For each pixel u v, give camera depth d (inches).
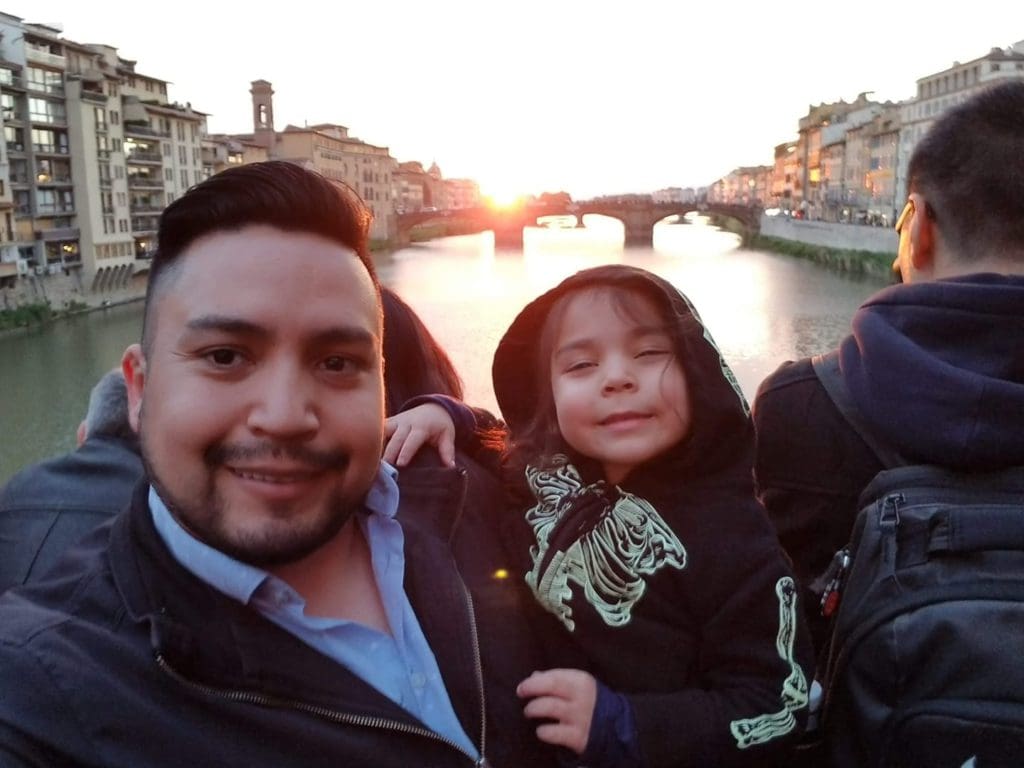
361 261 20.3
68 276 836.0
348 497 19.5
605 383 24.8
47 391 533.0
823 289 778.2
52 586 20.4
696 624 24.5
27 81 787.4
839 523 27.4
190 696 18.4
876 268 871.1
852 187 1301.7
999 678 21.0
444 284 880.3
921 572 22.5
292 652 19.8
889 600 22.7
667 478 25.4
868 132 1214.9
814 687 27.0
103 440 36.9
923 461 24.5
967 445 23.0
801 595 25.3
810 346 533.0
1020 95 26.3
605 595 24.9
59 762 17.2
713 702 23.3
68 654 18.1
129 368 20.8
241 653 19.2
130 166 964.6
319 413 18.8
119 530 20.4
